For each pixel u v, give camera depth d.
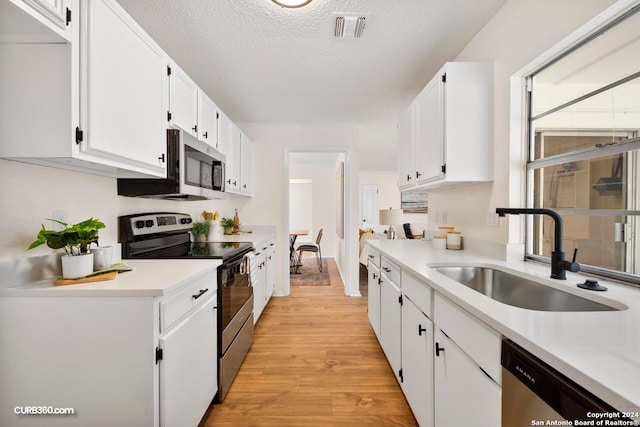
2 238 1.09
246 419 1.56
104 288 1.07
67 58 1.00
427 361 1.32
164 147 1.62
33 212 1.20
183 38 1.95
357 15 1.72
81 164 1.22
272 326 2.81
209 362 1.56
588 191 1.37
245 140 3.43
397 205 7.59
